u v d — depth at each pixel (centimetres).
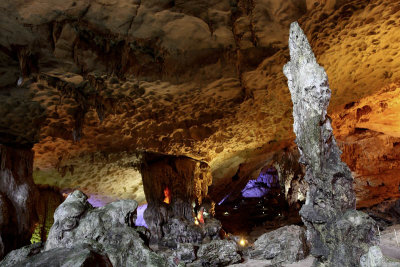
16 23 439
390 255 443
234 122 804
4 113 616
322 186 316
